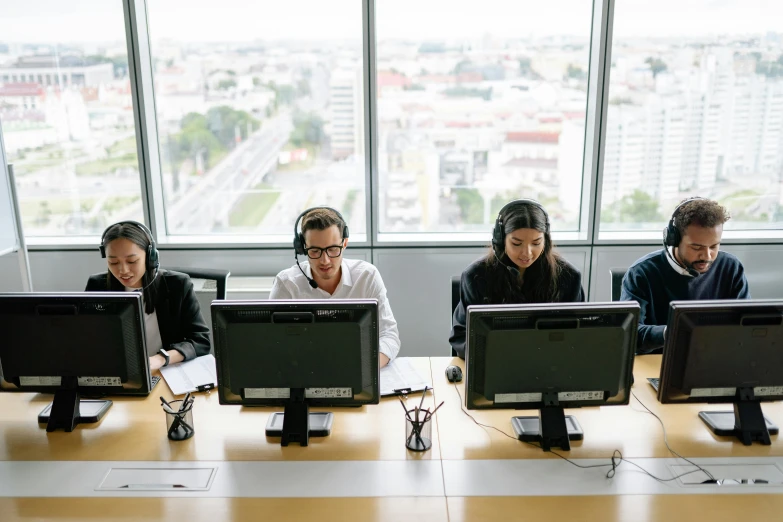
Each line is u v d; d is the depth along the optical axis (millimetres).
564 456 1577
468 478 1494
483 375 1623
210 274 2354
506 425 1727
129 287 2080
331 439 1662
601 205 3172
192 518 1362
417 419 1599
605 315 1601
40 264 3139
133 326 1675
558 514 1364
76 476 1508
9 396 1902
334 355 1628
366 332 1628
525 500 1412
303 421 1649
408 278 3162
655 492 1437
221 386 1674
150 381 1778
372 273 2215
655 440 1645
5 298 1656
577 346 1602
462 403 1833
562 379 1624
